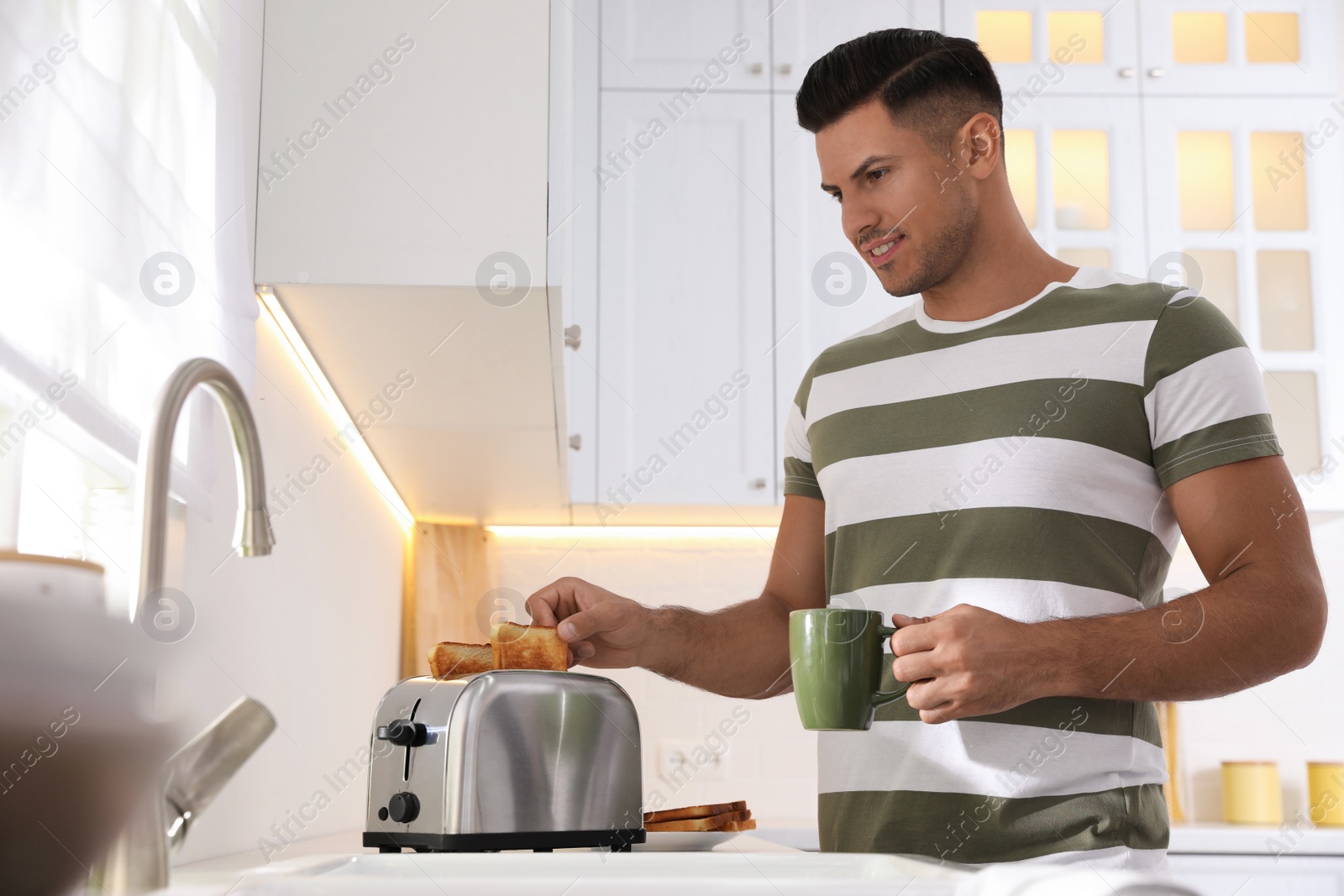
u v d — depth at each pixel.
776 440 2.20
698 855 0.75
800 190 2.26
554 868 0.72
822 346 2.22
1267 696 2.42
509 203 1.13
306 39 1.15
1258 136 2.32
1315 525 2.46
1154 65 2.31
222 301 0.98
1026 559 0.96
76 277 0.75
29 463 0.74
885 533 1.04
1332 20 2.34
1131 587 0.97
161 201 0.89
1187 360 0.95
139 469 0.52
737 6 2.30
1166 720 2.41
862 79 1.09
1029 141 2.29
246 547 0.60
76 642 0.45
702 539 2.50
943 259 1.08
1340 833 2.00
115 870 0.46
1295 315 2.28
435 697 0.85
